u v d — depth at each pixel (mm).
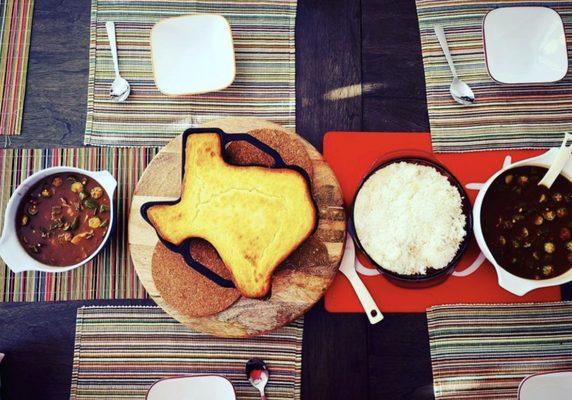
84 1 1036
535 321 907
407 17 1020
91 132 977
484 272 912
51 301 939
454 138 958
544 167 839
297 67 1005
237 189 809
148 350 920
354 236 852
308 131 982
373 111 989
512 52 923
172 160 895
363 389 915
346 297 915
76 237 895
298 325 917
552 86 973
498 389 890
